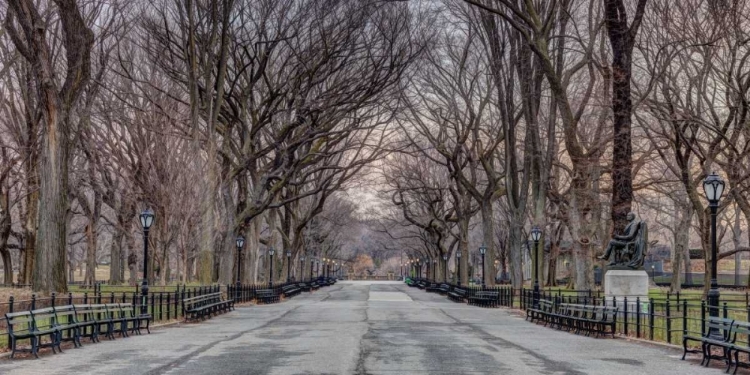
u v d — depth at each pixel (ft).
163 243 144.87
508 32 145.18
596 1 152.87
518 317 111.75
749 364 47.96
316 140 174.91
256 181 167.12
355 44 140.36
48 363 51.24
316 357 55.06
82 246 316.81
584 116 164.45
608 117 132.05
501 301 149.48
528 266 340.59
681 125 126.72
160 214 147.64
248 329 83.66
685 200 186.70
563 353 59.67
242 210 164.45
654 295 162.20
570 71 135.13
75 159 178.50
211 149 132.46
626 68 102.68
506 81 155.02
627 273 94.27
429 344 65.92
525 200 157.38
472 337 73.97
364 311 123.75
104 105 146.20
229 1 128.77
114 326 81.41
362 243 555.69
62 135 100.22
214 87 144.36
